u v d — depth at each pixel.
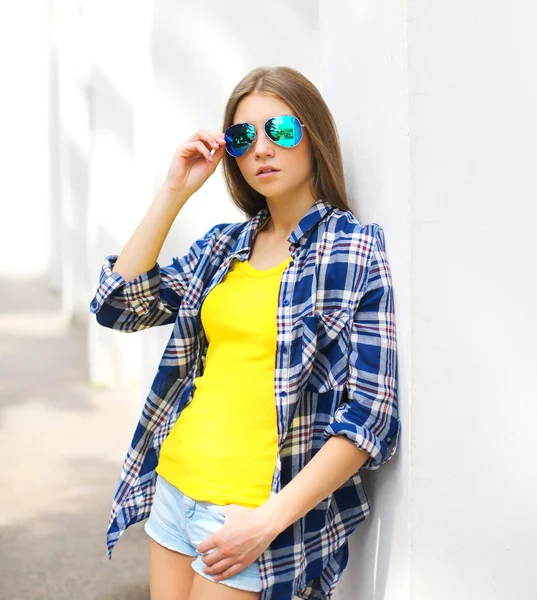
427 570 1.99
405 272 1.95
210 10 4.35
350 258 2.02
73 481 4.95
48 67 16.78
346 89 2.34
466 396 1.98
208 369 2.13
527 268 1.99
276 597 1.93
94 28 7.66
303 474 1.89
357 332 1.98
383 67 2.05
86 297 12.16
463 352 1.97
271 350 2.01
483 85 1.95
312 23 4.25
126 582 3.48
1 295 16.92
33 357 9.52
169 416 2.27
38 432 6.14
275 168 2.09
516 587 2.03
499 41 1.95
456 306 1.96
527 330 2.00
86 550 3.86
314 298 1.99
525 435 2.01
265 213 2.28
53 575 3.57
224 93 4.38
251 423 2.01
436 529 1.99
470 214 1.96
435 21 1.92
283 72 2.10
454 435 1.98
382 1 2.04
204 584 1.94
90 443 5.80
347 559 2.19
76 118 11.22
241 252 2.19
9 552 3.84
